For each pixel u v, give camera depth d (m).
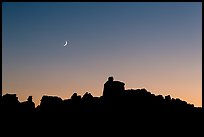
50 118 50.41
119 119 51.38
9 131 39.97
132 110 53.69
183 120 47.97
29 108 54.19
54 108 56.81
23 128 43.69
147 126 47.75
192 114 50.47
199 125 45.31
